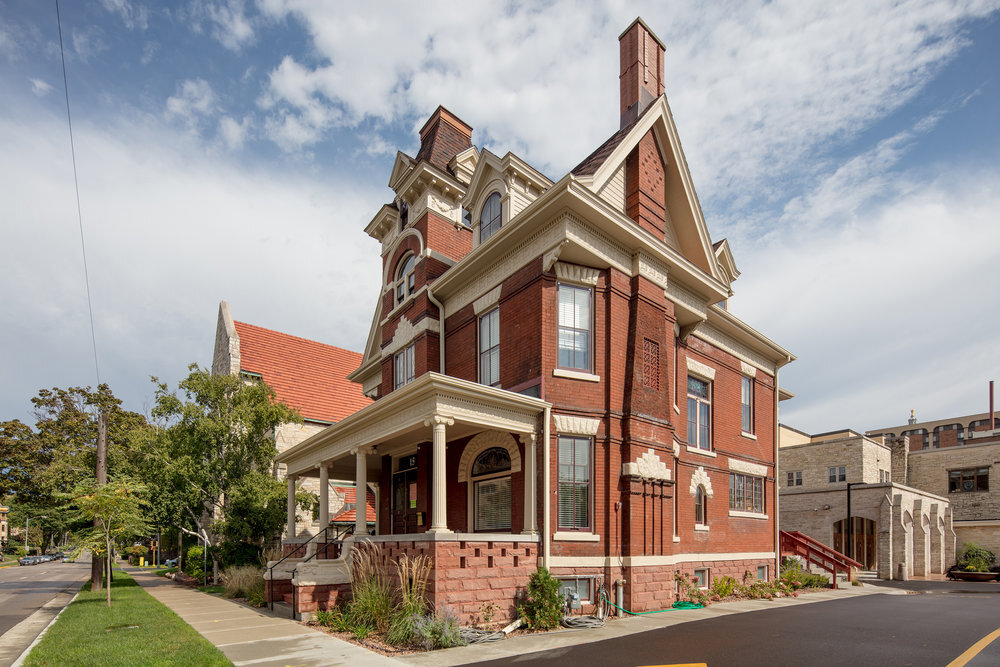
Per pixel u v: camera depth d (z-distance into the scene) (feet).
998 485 130.52
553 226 47.34
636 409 48.03
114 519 60.08
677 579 50.88
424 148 74.02
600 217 47.21
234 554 79.77
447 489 53.93
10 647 39.78
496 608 39.17
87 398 160.76
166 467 77.77
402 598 38.88
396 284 69.92
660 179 57.21
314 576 46.09
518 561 41.27
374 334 80.94
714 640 33.73
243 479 80.53
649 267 52.24
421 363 60.80
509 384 49.75
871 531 106.11
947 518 112.47
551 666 28.30
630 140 53.42
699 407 63.31
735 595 56.49
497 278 53.26
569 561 43.34
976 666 26.58
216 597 65.87
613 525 45.19
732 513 64.08
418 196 67.05
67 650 33.50
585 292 49.67
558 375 46.34
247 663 29.96
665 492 49.11
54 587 94.12
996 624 38.86
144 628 41.01
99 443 75.15
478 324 56.13
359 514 49.01
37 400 156.04
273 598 54.34
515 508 45.78
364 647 34.37
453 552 38.27
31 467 150.20
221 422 81.87
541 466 44.34
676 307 57.00
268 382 109.40
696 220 59.72
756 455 71.15
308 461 62.23
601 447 46.68
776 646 31.71
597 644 33.30
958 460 137.59
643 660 29.01
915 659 28.17
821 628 37.42
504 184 56.08
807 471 132.98
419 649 33.22
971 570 94.17
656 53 62.80
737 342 70.69
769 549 70.13
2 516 354.95
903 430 236.84
